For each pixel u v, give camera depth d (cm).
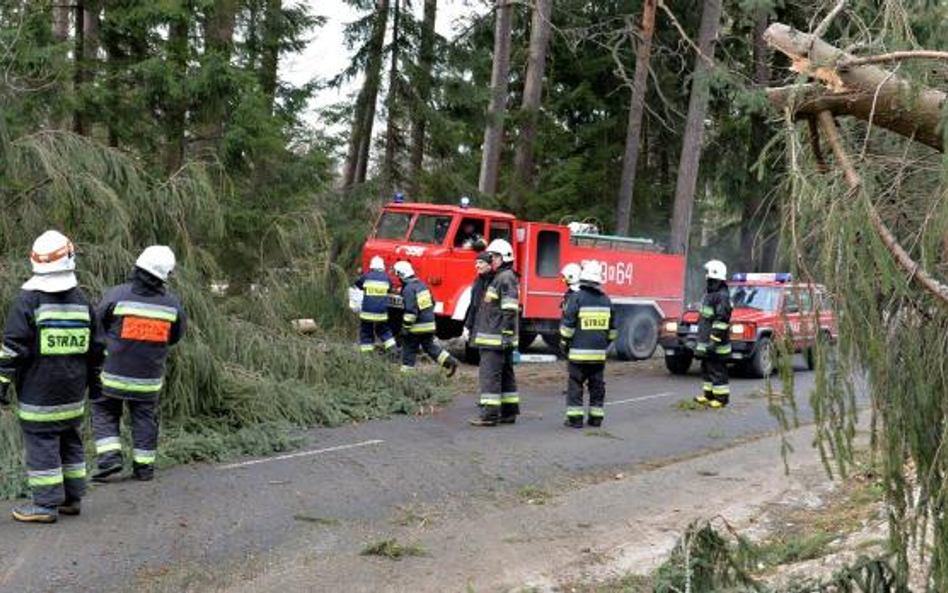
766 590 344
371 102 1873
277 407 834
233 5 1341
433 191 1911
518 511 609
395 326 1322
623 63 2386
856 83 274
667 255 1589
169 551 495
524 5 2069
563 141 2406
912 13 284
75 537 509
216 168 1201
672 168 2773
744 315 1323
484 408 889
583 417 916
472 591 456
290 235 1130
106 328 622
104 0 1235
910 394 271
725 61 2014
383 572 480
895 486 289
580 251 1447
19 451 632
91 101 1171
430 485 662
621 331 1529
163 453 686
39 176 804
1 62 983
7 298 719
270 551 505
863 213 256
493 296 885
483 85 2045
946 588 272
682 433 897
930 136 270
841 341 268
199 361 773
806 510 615
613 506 627
